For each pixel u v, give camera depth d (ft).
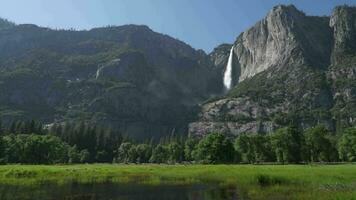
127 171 315.37
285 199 155.53
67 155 646.33
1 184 224.94
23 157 546.67
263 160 548.72
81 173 291.58
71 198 177.99
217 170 306.14
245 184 222.07
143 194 193.06
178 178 271.69
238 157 553.64
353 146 489.67
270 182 218.59
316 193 158.40
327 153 512.63
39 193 190.39
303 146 513.04
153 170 327.26
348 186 173.27
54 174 281.54
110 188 215.72
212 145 510.58
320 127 517.55
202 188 214.69
